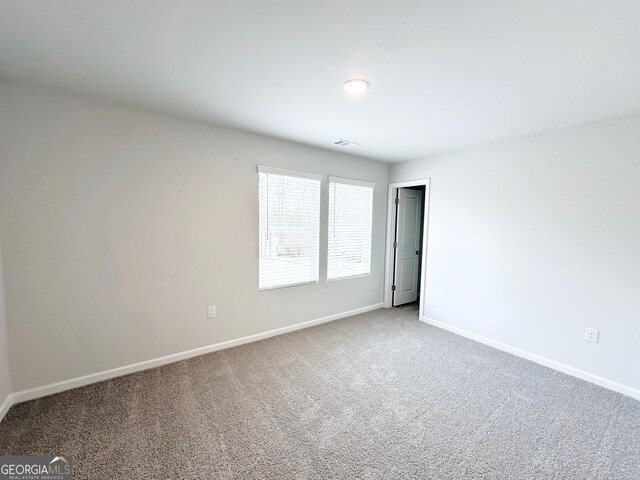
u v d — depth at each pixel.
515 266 2.95
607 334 2.39
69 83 1.94
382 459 1.61
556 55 1.52
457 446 1.71
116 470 1.51
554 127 2.59
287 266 3.39
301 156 3.36
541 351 2.78
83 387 2.24
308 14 1.25
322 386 2.32
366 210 4.17
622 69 1.64
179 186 2.59
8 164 1.93
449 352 2.98
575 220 2.55
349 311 4.10
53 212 2.09
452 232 3.52
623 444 1.75
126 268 2.39
